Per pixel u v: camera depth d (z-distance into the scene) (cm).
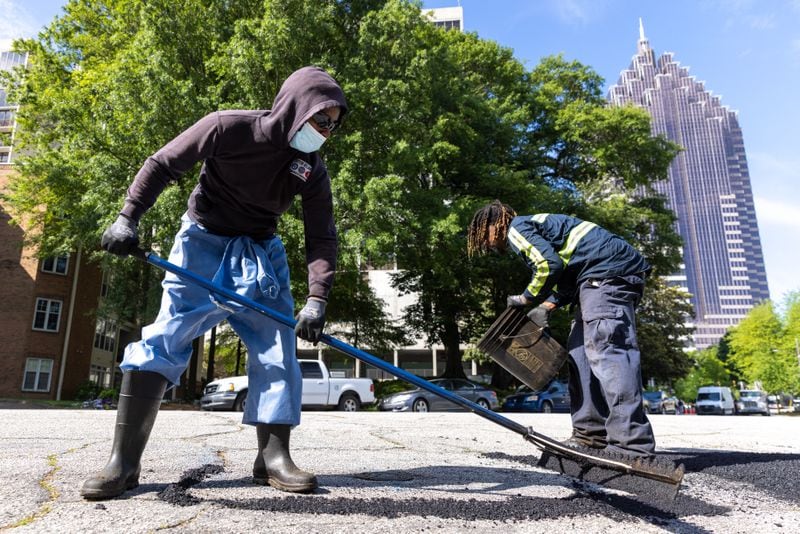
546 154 2656
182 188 1402
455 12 7675
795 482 291
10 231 2472
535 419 753
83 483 203
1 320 2391
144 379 204
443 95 2033
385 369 226
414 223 1602
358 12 1703
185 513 173
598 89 2798
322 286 225
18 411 565
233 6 1669
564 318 2178
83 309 2638
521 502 210
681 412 4303
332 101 202
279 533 156
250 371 228
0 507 173
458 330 2639
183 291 218
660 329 4216
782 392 4084
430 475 263
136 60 1527
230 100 1515
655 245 2534
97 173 1432
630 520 195
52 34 1973
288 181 221
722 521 201
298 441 387
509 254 2155
